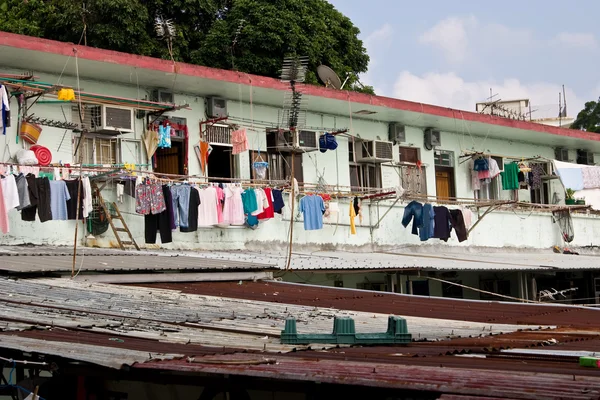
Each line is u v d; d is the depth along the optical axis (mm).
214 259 13852
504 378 4926
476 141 23953
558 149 26703
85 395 6777
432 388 4668
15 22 21875
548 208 25047
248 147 18297
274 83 17578
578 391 4477
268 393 6145
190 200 15547
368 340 7172
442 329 8711
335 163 20188
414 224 20125
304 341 7078
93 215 15062
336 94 18781
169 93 16875
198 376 5816
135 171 14359
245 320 8734
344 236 19578
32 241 14445
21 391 6672
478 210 22469
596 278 23750
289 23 23422
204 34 24453
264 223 17984
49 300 9188
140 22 22188
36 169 13828
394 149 21578
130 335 7148
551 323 9664
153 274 11984
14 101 14586
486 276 22484
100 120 15461
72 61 14773
